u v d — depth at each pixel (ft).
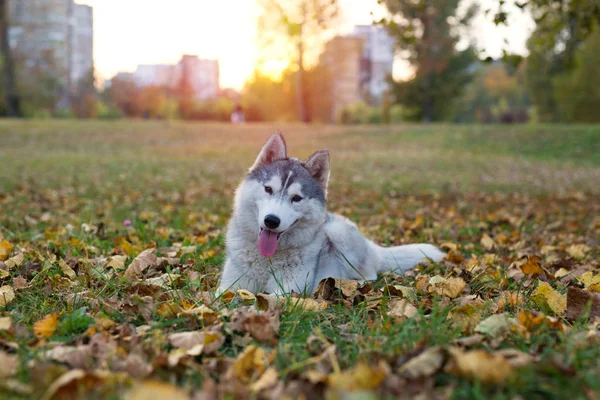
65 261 5.42
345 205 11.09
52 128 33.35
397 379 2.67
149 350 3.11
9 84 47.14
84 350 3.02
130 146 27.73
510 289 4.80
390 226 8.44
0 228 6.96
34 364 2.87
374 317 3.91
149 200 10.70
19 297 4.34
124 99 74.08
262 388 2.66
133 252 5.84
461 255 5.95
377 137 33.81
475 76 59.11
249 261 4.76
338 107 73.41
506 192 14.34
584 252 6.51
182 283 4.86
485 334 3.34
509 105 97.66
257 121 64.59
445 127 35.96
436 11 52.80
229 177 16.15
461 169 20.84
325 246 4.96
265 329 3.35
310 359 2.92
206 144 29.71
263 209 4.56
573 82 50.88
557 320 3.37
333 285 4.50
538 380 2.69
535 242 7.38
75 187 12.86
